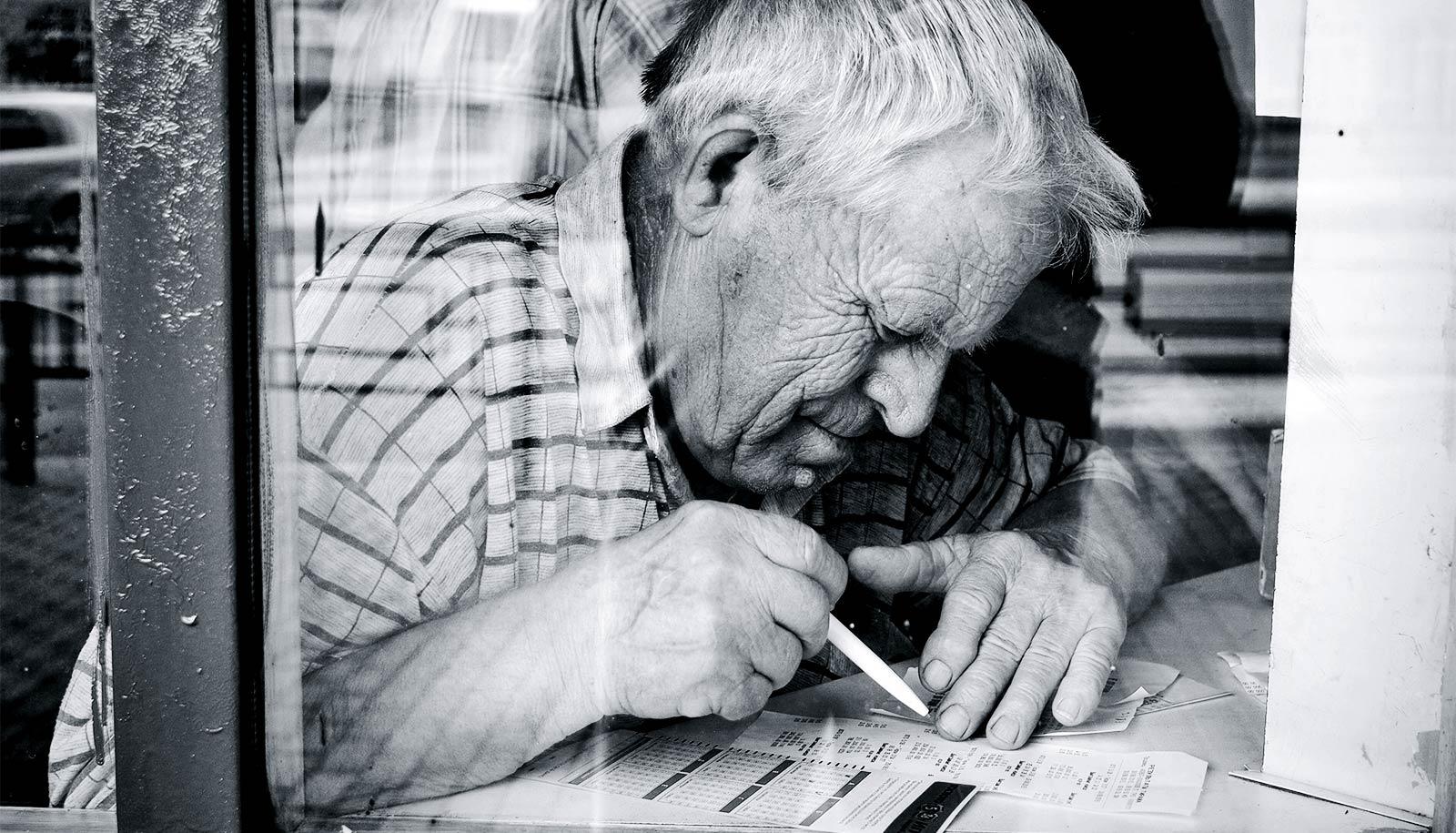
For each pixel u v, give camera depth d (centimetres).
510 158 89
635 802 60
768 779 62
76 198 70
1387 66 55
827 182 75
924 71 73
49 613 74
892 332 80
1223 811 58
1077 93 79
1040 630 78
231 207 47
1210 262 116
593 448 86
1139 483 122
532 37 88
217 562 48
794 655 70
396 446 77
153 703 49
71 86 67
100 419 69
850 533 109
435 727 63
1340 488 58
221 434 48
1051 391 121
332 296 77
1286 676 62
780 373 82
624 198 88
